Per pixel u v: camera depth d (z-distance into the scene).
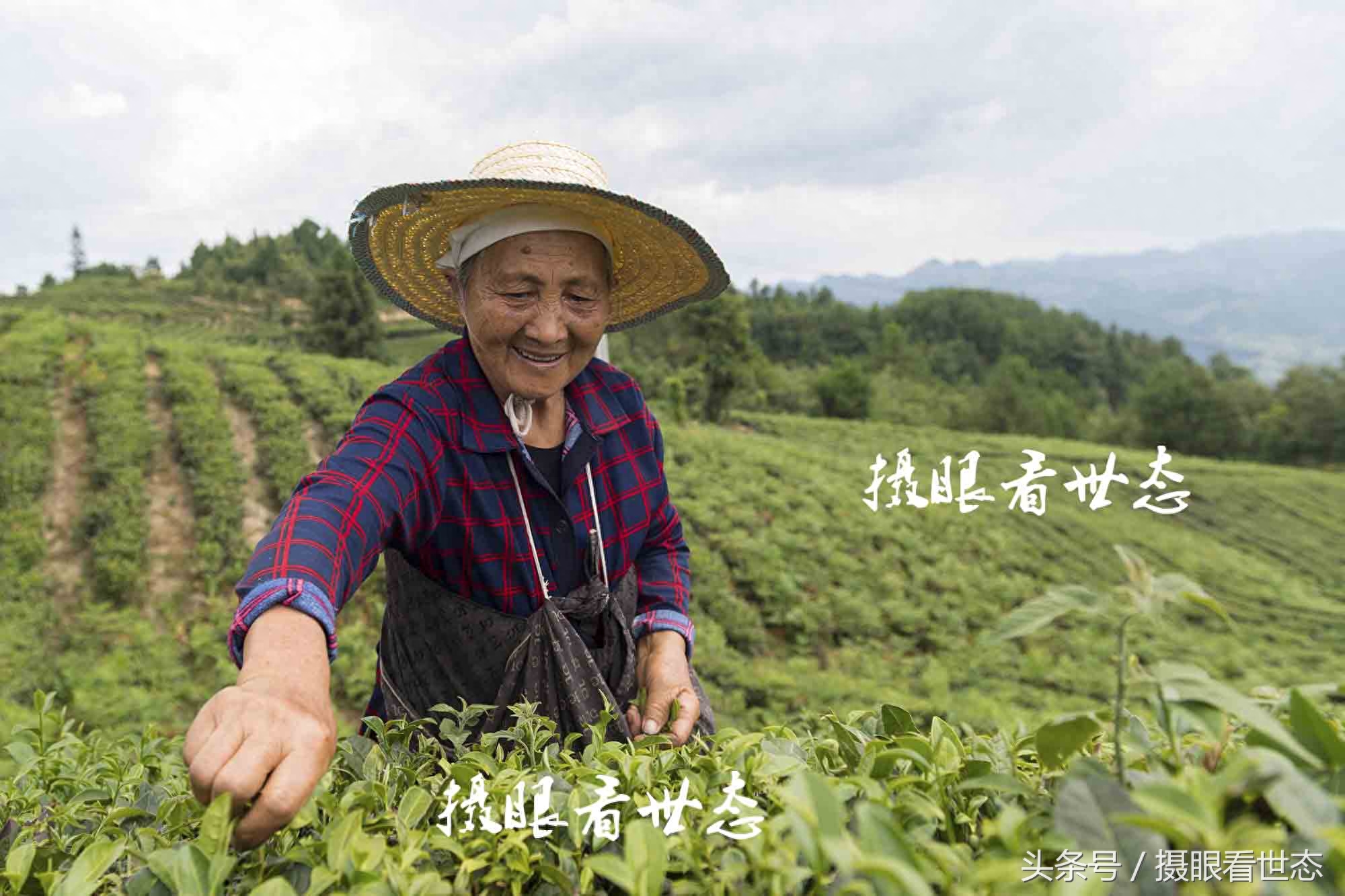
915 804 0.85
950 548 19.72
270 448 19.75
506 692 1.80
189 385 23.45
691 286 2.07
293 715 1.01
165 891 0.87
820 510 19.88
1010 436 49.56
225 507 15.72
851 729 1.16
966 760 1.03
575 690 1.81
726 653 11.73
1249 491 38.66
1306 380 68.31
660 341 57.84
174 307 81.25
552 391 1.77
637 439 2.04
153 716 8.91
